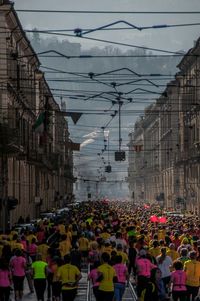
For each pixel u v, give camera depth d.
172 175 128.88
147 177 183.38
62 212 83.56
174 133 122.81
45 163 94.69
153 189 168.12
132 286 36.22
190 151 104.06
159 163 154.12
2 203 57.34
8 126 57.88
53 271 28.25
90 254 33.25
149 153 181.12
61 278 25.80
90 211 85.94
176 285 26.31
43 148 90.75
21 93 72.12
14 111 70.31
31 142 86.38
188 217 74.19
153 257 31.30
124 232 45.00
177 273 26.41
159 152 154.62
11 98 67.56
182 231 45.72
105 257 25.62
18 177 74.06
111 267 25.56
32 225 54.12
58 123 134.62
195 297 28.78
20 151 66.88
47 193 108.50
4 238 36.56
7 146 56.78
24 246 35.72
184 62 102.69
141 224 57.56
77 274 25.80
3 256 29.61
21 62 77.06
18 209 73.31
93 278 26.45
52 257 29.03
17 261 30.16
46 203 107.31
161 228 46.62
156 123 159.00
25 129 80.00
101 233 43.41
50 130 111.12
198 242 34.78
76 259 33.16
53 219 63.41
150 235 43.00
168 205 133.75
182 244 33.91
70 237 41.28
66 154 156.62
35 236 38.97
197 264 26.83
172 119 123.81
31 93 81.19
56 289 28.27
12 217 68.50
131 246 37.16
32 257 35.44
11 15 62.78
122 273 27.50
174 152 123.44
